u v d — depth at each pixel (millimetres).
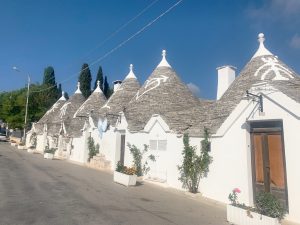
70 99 40344
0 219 7820
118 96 27625
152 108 21016
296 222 9281
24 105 53969
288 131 9828
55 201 10258
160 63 24938
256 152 11180
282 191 10133
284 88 10516
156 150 17047
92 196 11547
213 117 14391
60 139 33719
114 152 21969
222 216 9828
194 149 14047
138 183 15781
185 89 23219
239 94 14984
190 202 11852
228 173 11969
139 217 8922
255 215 8320
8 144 50312
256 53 17438
